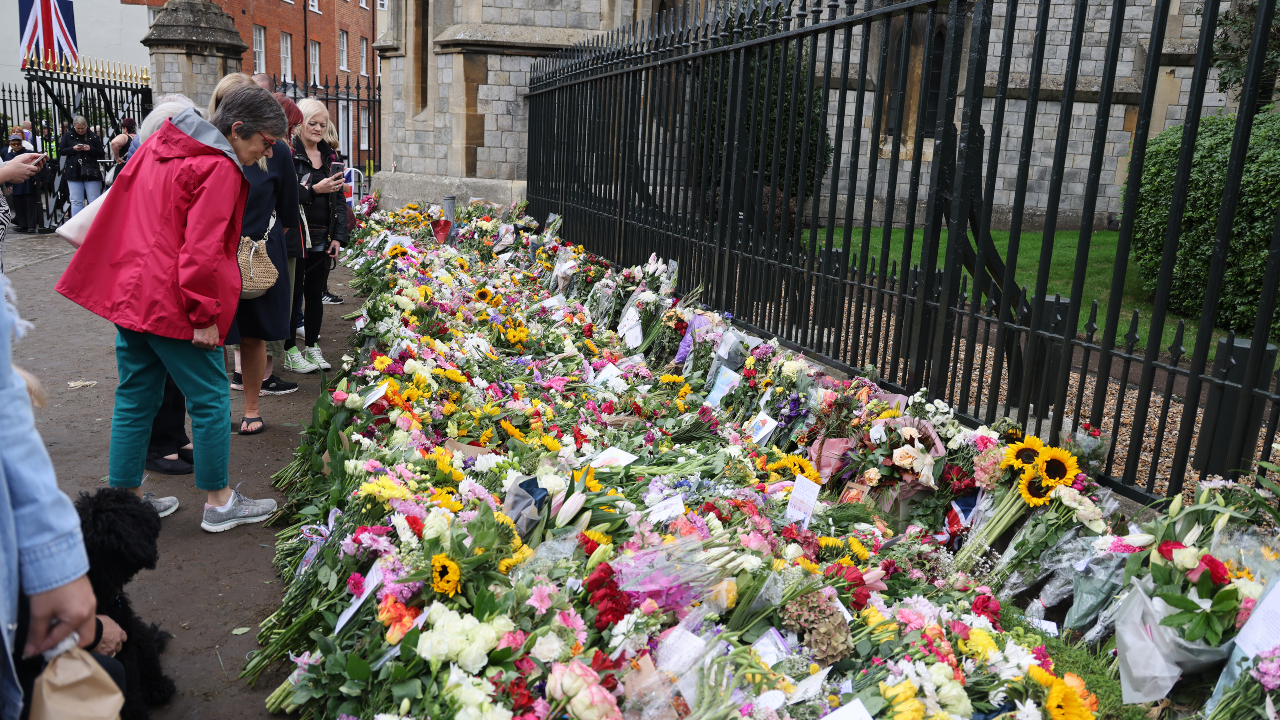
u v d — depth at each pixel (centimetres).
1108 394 598
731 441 427
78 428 489
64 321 752
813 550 309
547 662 217
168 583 330
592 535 274
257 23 2728
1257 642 233
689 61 651
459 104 1314
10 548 140
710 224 616
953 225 379
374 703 220
